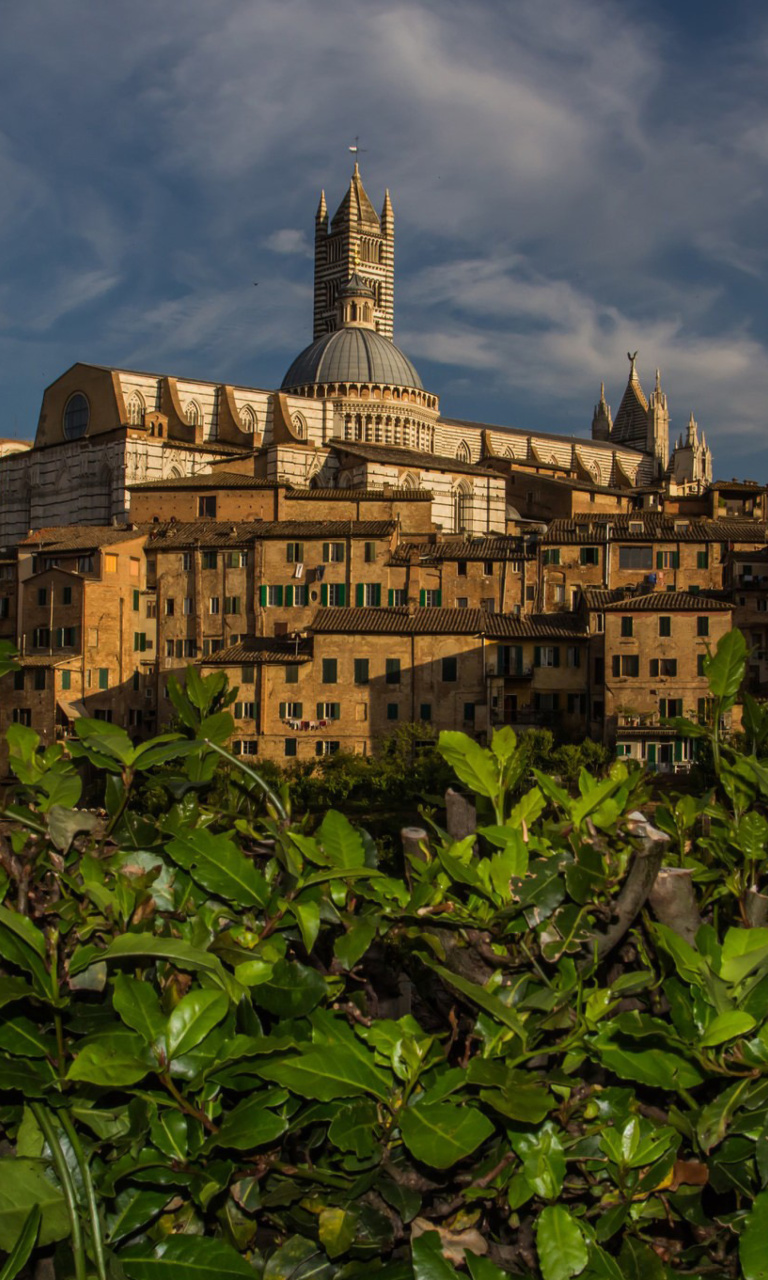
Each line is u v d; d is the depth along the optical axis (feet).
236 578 350.02
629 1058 18.66
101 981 19.25
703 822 28.48
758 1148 17.98
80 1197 17.95
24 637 346.54
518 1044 19.04
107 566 342.64
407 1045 18.80
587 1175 19.17
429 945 20.38
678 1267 19.19
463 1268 18.35
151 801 60.29
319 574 345.51
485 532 483.92
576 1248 17.48
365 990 21.90
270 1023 21.53
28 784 24.29
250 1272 17.58
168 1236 18.21
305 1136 20.40
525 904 19.76
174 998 19.49
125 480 453.17
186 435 486.79
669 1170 18.49
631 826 22.39
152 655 354.33
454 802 25.68
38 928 20.54
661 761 286.66
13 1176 17.75
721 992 18.34
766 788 23.73
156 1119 18.26
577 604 339.16
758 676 312.91
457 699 305.32
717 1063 18.39
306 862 22.63
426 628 308.40
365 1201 19.42
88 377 490.08
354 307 632.38
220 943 20.01
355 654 309.01
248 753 308.40
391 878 21.06
